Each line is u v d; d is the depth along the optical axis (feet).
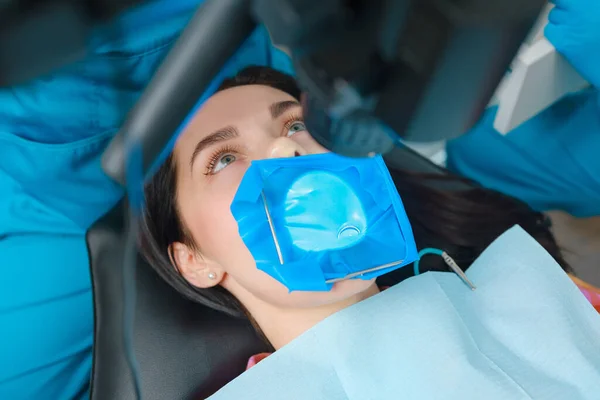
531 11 1.17
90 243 3.03
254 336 3.31
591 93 3.88
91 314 3.49
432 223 3.62
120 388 2.99
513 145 4.06
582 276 3.79
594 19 3.34
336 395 2.70
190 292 3.27
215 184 2.86
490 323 2.94
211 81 1.52
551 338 2.82
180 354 3.17
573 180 3.99
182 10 1.97
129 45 2.92
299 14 1.17
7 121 3.20
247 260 2.82
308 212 2.59
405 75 1.26
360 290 2.78
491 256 3.17
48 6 1.18
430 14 1.16
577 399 2.67
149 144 1.55
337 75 1.29
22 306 3.34
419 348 2.72
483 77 1.24
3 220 3.33
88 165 3.38
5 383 3.30
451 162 4.16
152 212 3.09
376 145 1.49
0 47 1.18
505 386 2.60
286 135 2.94
